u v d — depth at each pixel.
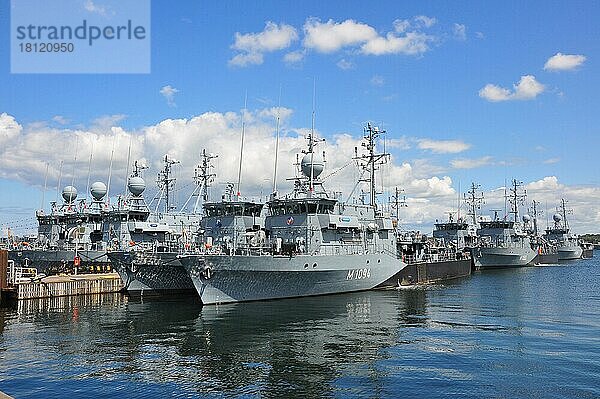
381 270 55.25
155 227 63.03
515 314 41.81
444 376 24.77
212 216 53.88
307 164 51.66
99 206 67.81
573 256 146.50
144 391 22.92
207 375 25.11
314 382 24.06
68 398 22.06
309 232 49.12
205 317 38.66
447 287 62.66
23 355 28.62
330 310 41.84
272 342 31.28
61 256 61.12
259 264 42.41
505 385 23.42
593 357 27.91
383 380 24.25
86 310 42.94
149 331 34.41
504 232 105.38
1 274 45.66
